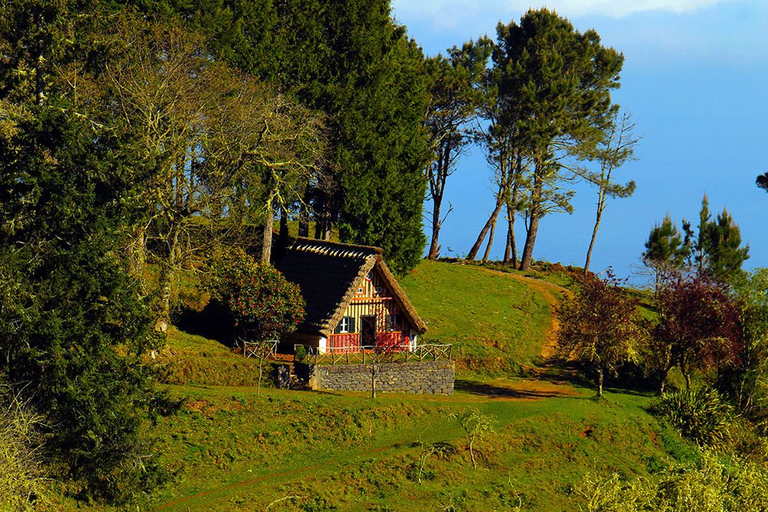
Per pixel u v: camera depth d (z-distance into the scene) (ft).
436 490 177.37
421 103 334.65
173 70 234.17
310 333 244.63
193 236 253.85
